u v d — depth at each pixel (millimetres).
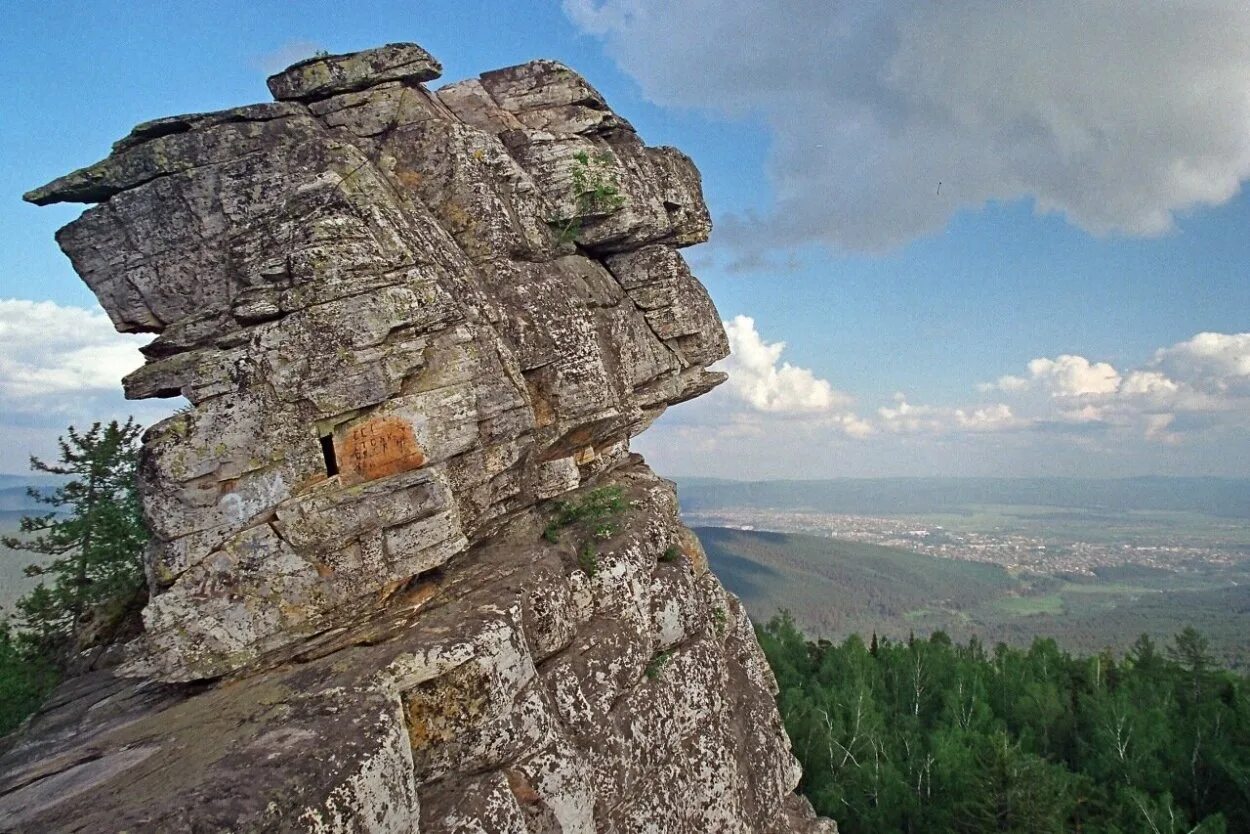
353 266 14062
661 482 22344
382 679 11500
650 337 22984
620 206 21234
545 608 14781
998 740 35812
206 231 15773
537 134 21125
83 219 15805
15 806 9688
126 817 8211
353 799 9438
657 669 17000
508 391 15609
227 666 12906
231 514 13195
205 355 13930
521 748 12680
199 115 16078
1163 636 166875
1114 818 35250
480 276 17688
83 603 24547
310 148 15930
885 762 43906
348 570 13242
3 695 19125
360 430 13914
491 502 15516
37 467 25688
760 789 18766
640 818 15117
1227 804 38469
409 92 18719
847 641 68188
